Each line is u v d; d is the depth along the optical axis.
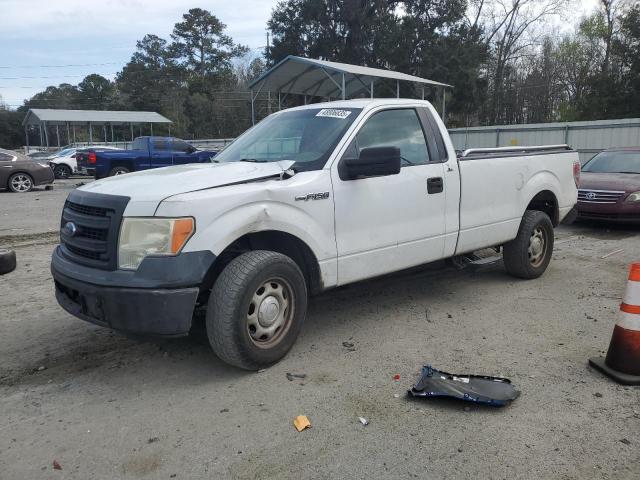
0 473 2.87
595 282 6.43
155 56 80.12
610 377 3.83
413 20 39.34
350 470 2.85
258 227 3.82
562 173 6.69
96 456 3.01
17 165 19.02
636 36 34.94
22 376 4.03
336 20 41.62
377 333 4.77
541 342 4.54
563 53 50.88
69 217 4.04
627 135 20.55
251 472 2.85
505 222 5.89
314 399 3.60
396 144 4.90
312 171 4.25
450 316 5.21
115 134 74.25
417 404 3.52
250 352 3.83
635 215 9.80
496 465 2.87
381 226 4.64
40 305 5.69
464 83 38.84
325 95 28.89
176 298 3.48
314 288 4.34
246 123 63.34
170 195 3.59
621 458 2.92
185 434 3.21
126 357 4.33
